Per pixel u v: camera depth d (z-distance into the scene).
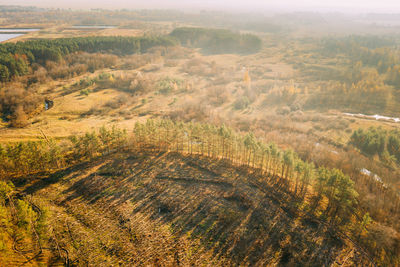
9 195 74.69
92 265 60.75
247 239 70.94
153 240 68.50
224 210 79.88
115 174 91.69
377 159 129.12
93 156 101.31
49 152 90.06
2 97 174.62
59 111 171.00
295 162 93.50
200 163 102.44
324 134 157.88
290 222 77.31
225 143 108.19
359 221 80.25
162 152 108.56
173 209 78.88
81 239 66.56
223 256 65.94
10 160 82.81
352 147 140.50
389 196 94.88
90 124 153.50
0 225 62.44
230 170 99.75
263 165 106.19
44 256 60.34
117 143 109.00
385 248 71.19
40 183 84.12
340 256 68.38
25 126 146.88
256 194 87.50
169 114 180.00
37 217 66.00
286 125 168.00
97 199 80.19
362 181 103.62
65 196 80.00
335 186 81.38
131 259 63.31
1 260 55.03
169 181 90.50
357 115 190.62
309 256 67.81
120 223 72.62
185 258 64.62
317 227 76.44
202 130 109.81
